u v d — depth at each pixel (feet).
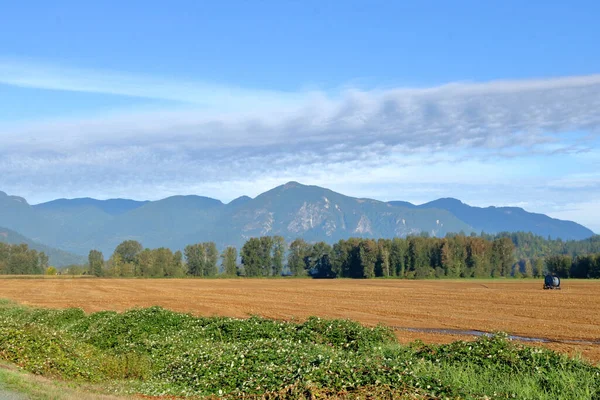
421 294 263.29
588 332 127.95
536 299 223.10
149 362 71.41
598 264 468.34
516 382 54.29
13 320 97.60
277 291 303.27
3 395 45.03
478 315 165.37
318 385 49.06
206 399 53.47
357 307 194.39
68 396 46.75
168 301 230.07
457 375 56.39
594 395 49.85
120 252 629.92
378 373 51.19
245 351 65.57
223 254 624.59
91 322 109.40
